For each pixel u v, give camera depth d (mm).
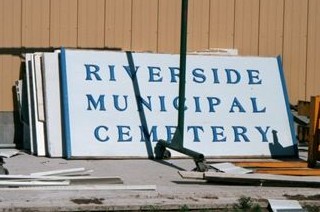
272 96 13258
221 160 12328
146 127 12406
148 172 10867
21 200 8633
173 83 12852
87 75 12438
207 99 12875
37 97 12258
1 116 13047
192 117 12664
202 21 13852
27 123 12781
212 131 12664
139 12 13555
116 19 13469
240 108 12969
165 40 13672
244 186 9836
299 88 14320
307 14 14305
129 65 12773
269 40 14172
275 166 11109
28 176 9758
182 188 9562
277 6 14156
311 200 9133
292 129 13086
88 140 12031
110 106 12367
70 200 8680
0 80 13039
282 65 13891
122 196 8969
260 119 13008
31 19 13117
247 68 13367
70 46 13297
